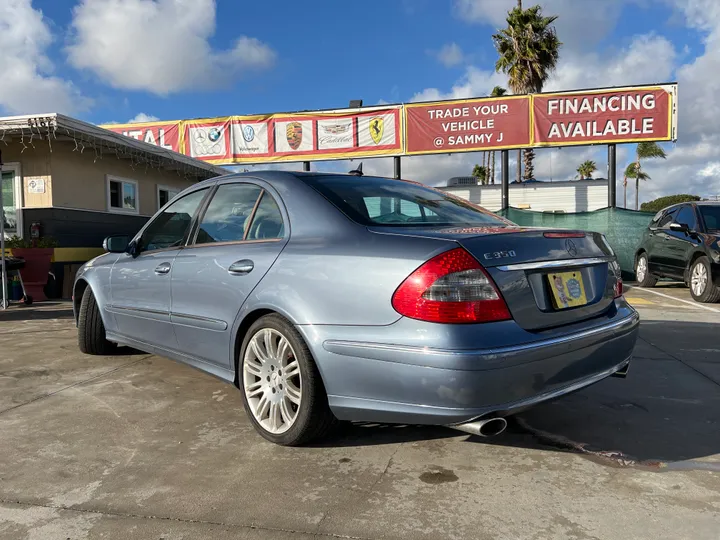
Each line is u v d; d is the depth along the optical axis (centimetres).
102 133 909
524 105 1365
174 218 393
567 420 329
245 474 258
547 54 2381
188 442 296
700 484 248
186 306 348
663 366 452
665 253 1004
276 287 281
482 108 1382
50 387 395
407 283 235
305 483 249
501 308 233
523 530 210
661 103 1312
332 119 1454
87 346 483
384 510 225
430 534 208
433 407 231
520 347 231
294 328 273
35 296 911
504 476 256
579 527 212
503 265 239
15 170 966
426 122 1406
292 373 282
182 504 230
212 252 335
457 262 231
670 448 288
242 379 308
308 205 297
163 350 385
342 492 240
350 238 269
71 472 260
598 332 268
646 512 223
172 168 1274
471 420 229
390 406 242
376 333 241
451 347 223
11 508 227
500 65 2455
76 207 1013
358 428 314
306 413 270
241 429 315
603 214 1366
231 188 353
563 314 260
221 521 217
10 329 636
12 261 827
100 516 221
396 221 290
